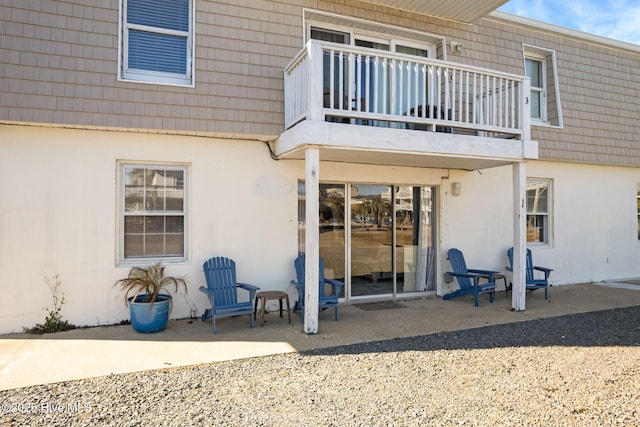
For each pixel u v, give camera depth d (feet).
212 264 19.89
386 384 12.46
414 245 25.72
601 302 24.25
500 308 22.59
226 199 20.94
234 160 21.13
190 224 20.35
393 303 23.86
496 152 21.09
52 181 18.33
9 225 17.75
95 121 18.01
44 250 18.17
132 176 19.77
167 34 19.71
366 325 19.02
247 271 21.24
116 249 19.27
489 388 12.16
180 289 20.11
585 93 30.01
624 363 14.19
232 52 20.29
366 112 18.34
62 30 17.71
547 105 29.43
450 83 25.03
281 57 21.15
